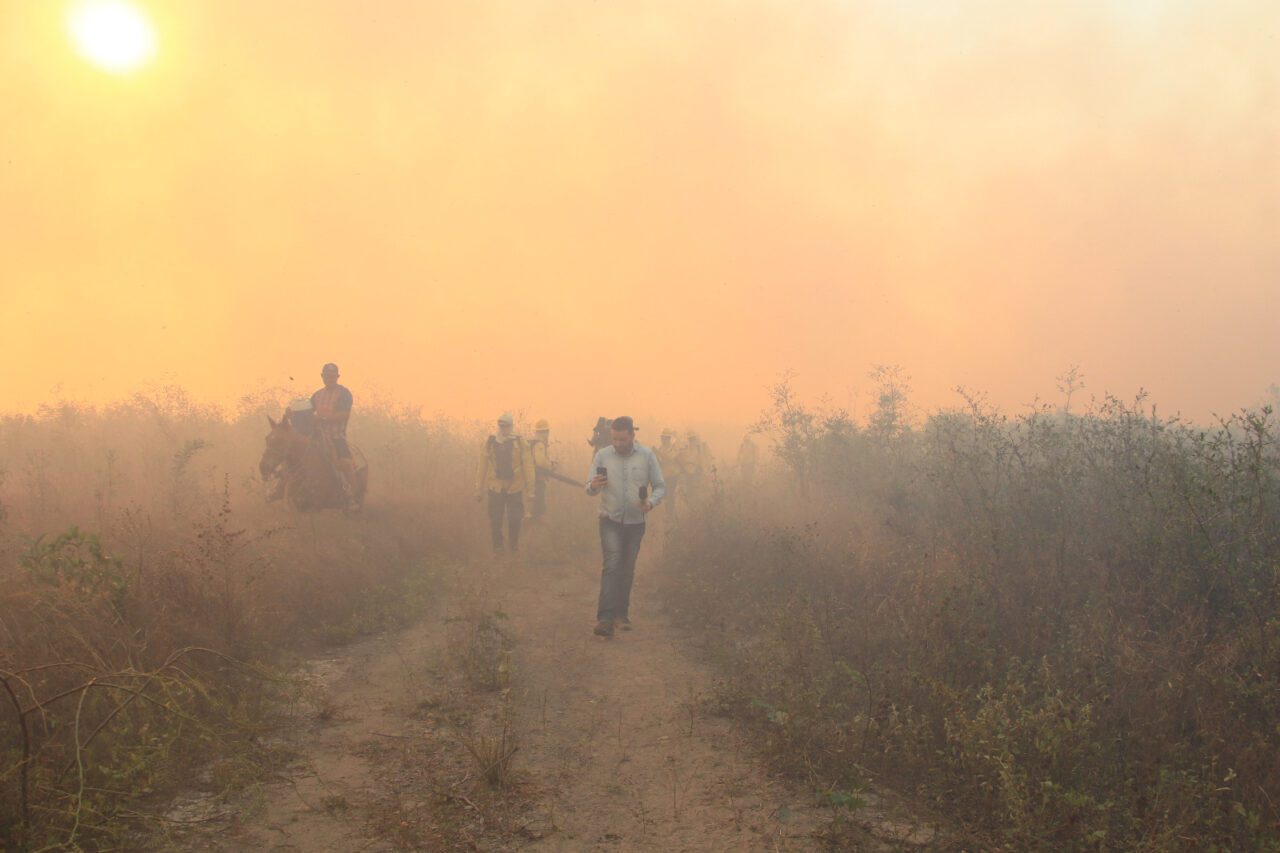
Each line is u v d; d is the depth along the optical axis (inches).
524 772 175.2
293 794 161.8
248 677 213.0
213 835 143.6
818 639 233.9
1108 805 138.0
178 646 212.7
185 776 163.3
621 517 308.0
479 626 265.6
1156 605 211.8
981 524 282.7
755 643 267.4
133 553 272.8
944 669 200.2
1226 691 171.3
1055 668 193.3
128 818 143.5
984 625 212.2
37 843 127.6
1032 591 231.0
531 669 254.1
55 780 141.4
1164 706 173.0
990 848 137.0
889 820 152.2
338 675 241.3
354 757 181.8
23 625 195.5
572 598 361.4
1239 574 209.3
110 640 194.2
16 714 161.5
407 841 143.7
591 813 157.2
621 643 285.4
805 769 172.9
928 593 234.1
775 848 144.2
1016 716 170.6
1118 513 255.0
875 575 293.3
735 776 174.1
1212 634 198.7
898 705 193.9
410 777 171.6
